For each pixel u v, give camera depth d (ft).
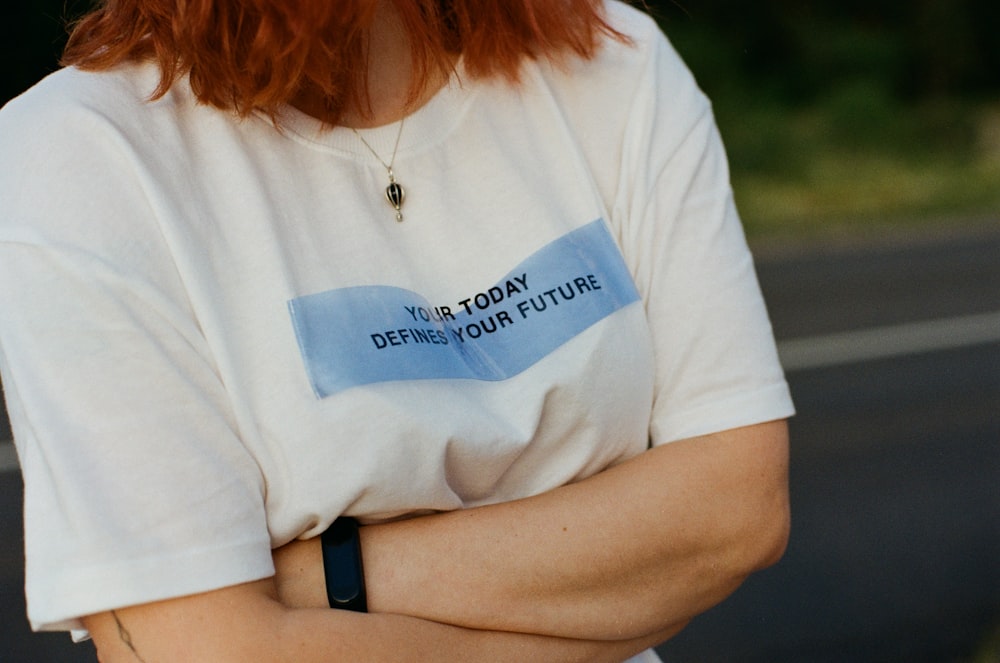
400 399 3.64
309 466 3.54
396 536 3.78
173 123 3.69
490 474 3.90
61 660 12.10
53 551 3.24
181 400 3.42
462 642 3.74
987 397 19.97
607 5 4.65
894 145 57.16
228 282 3.60
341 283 3.76
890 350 23.59
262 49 3.51
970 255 34.83
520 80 4.27
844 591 12.99
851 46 67.15
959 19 68.13
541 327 3.98
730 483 4.13
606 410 4.02
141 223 3.50
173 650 3.33
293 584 3.64
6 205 3.45
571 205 4.21
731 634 12.11
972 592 12.88
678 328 4.22
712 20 68.33
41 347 3.33
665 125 4.40
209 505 3.37
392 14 3.98
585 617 3.92
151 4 3.61
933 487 15.87
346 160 3.92
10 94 44.29
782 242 39.81
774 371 4.27
